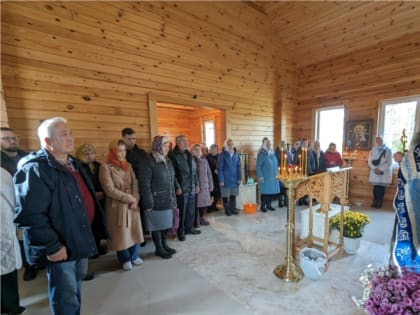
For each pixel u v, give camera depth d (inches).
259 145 196.5
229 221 134.6
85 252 47.8
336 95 197.9
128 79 122.3
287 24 189.5
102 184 76.0
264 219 137.6
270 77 199.9
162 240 94.4
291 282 72.4
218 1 159.0
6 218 54.1
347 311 58.9
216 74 162.4
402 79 160.2
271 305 62.1
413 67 154.9
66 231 44.9
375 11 152.9
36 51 95.8
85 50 108.0
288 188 72.9
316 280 72.8
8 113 90.3
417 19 146.6
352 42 177.9
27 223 40.1
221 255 92.7
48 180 42.4
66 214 45.0
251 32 181.5
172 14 137.5
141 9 125.0
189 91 148.3
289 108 217.8
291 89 218.4
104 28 113.0
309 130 219.0
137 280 75.7
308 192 87.8
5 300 59.0
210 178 130.1
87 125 110.3
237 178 150.1
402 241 45.5
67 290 45.6
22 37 92.4
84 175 57.3
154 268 83.2
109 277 77.6
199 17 150.4
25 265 77.9
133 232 81.4
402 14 147.5
